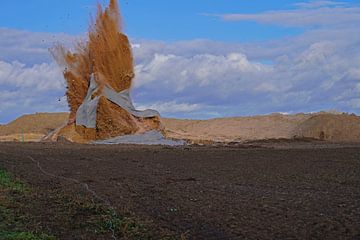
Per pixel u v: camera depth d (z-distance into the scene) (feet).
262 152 101.50
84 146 124.98
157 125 160.97
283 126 212.43
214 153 101.45
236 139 182.19
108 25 162.20
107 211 45.09
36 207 48.34
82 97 162.20
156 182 62.08
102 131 152.25
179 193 53.62
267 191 54.08
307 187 56.59
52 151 107.86
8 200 50.83
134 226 40.19
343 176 64.85
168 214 43.88
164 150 110.52
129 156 97.09
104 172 72.59
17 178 66.03
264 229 38.29
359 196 50.42
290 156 91.56
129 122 155.84
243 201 48.44
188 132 203.51
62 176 68.59
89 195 53.26
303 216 41.83
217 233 37.63
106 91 156.76
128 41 163.22
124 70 160.86
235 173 69.92
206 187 57.57
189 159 90.38
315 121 192.85
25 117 245.24
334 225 38.96
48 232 39.58
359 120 189.47
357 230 37.55
